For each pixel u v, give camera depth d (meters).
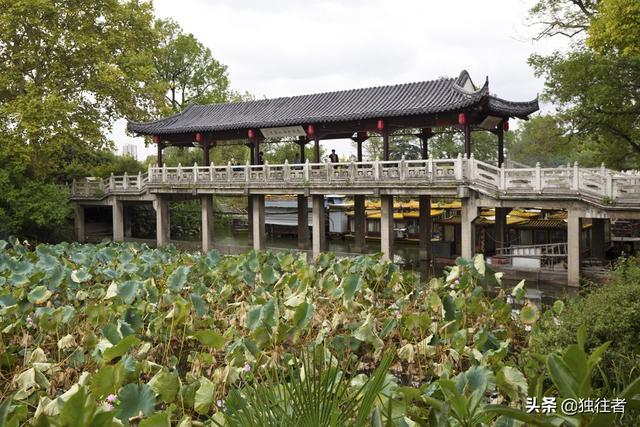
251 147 27.58
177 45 37.66
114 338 7.18
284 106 26.02
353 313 9.25
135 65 28.72
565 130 19.73
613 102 17.23
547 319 8.39
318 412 3.27
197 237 38.75
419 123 20.47
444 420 3.49
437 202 33.00
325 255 13.98
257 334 7.39
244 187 23.81
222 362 8.02
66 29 27.31
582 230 19.27
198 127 25.89
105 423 3.64
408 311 9.45
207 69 39.16
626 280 8.39
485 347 7.45
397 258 22.77
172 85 38.16
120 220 29.53
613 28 14.65
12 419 3.69
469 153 19.20
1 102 27.72
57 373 7.19
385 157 21.16
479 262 10.23
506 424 4.12
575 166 16.11
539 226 21.39
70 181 33.25
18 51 26.64
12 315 9.13
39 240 29.28
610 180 15.62
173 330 8.79
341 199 39.34
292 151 47.34
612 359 5.77
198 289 10.88
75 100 27.61
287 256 13.99
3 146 26.55
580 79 17.70
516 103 21.11
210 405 5.48
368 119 21.25
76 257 14.66
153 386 5.50
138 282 10.52
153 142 28.97
